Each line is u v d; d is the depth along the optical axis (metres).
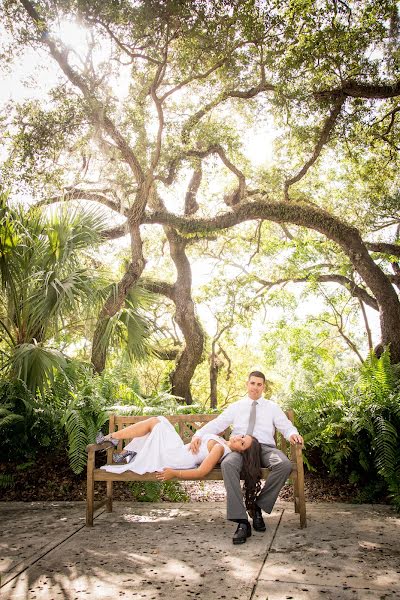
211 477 4.02
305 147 11.60
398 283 12.98
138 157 10.05
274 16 7.88
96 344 8.65
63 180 9.73
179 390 12.91
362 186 13.23
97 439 4.41
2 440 5.89
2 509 4.85
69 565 3.26
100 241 8.83
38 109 9.08
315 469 5.54
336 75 9.41
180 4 7.49
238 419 4.54
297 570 3.11
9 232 7.13
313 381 6.63
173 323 15.72
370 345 13.07
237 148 10.59
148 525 4.20
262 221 14.26
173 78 9.84
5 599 2.77
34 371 6.44
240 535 3.67
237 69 8.70
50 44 8.20
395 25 9.34
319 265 13.31
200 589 2.86
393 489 4.70
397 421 5.25
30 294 7.39
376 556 3.33
